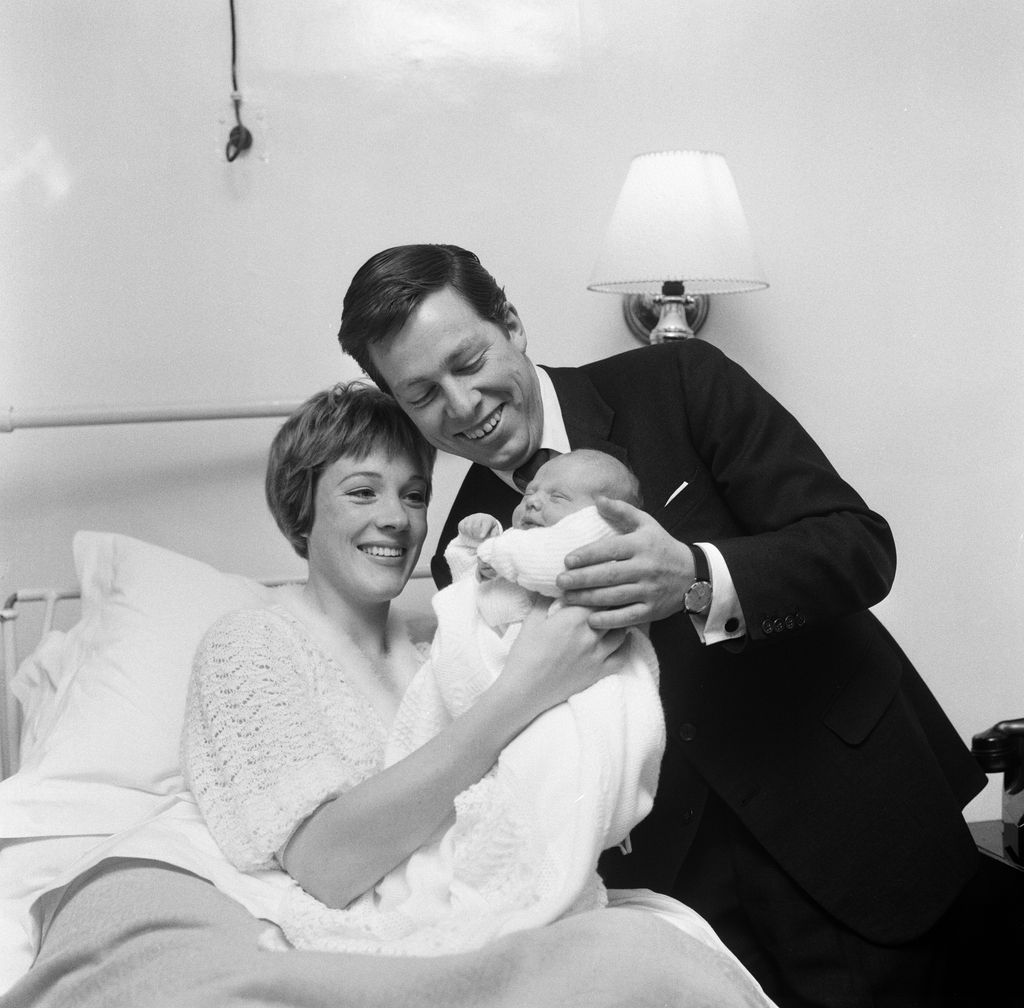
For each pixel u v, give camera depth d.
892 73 2.31
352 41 2.26
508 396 1.34
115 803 1.55
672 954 1.04
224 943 1.12
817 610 1.25
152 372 2.25
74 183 2.23
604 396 1.45
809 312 2.32
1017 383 2.33
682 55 2.30
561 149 2.29
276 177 2.25
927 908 1.35
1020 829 1.66
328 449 1.41
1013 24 2.31
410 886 1.18
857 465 2.33
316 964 1.03
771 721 1.35
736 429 1.38
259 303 2.26
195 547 2.24
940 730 1.52
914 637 2.34
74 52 2.22
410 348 1.29
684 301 2.20
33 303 2.23
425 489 1.47
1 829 1.49
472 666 1.25
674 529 1.36
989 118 2.32
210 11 2.23
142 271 2.24
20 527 2.22
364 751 1.31
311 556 1.47
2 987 1.29
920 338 2.33
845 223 2.32
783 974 1.35
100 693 1.66
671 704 1.35
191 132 2.24
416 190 2.28
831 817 1.34
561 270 2.30
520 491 1.46
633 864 1.38
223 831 1.24
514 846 1.13
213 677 1.29
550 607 1.22
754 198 2.31
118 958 1.13
